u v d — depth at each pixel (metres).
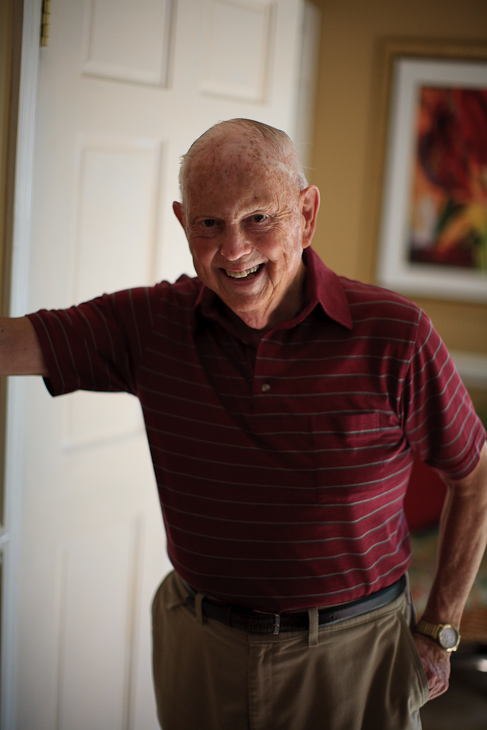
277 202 1.05
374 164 3.29
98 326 1.23
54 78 1.58
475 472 1.25
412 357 1.13
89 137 1.67
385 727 1.22
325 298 1.15
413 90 3.19
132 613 2.02
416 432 1.19
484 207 3.21
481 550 1.30
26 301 1.59
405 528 1.32
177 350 1.21
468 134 3.18
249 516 1.17
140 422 1.95
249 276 1.09
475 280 3.27
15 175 1.51
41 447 1.71
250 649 1.19
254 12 1.95
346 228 3.37
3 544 1.64
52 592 1.80
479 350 3.31
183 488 1.21
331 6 3.23
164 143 1.82
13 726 1.75
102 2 1.63
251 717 1.21
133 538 1.99
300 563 1.17
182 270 1.95
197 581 1.24
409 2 3.15
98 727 1.98
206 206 1.04
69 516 1.80
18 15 1.46
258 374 1.14
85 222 1.71
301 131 3.29
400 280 3.35
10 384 1.59
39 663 1.80
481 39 3.10
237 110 1.97
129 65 1.71
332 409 1.14
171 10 1.77
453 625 1.30
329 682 1.19
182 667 1.29
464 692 2.55
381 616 1.22
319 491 1.15
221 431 1.17
